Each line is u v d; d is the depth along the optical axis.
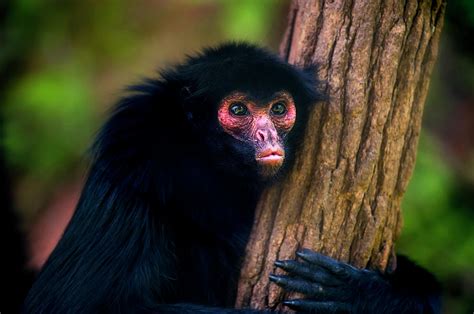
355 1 8.85
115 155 9.86
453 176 17.00
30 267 13.27
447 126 17.97
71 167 19.47
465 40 15.98
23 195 19.22
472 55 16.64
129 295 9.14
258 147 9.20
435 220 16.05
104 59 20.83
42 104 19.11
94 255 9.45
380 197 8.79
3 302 12.70
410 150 8.92
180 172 9.84
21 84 19.75
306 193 8.91
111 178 9.75
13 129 19.17
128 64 20.78
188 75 9.95
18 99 19.31
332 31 8.98
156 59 20.69
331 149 8.82
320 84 8.99
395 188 8.91
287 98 9.38
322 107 9.00
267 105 9.42
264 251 9.02
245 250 9.49
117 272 9.26
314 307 8.73
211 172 9.91
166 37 21.00
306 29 9.25
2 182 14.75
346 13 8.91
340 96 8.84
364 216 8.79
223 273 10.11
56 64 20.44
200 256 9.99
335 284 8.79
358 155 8.73
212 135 9.80
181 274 9.95
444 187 16.16
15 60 20.45
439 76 17.75
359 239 8.82
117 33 20.97
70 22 20.77
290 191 9.02
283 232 8.93
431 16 8.88
